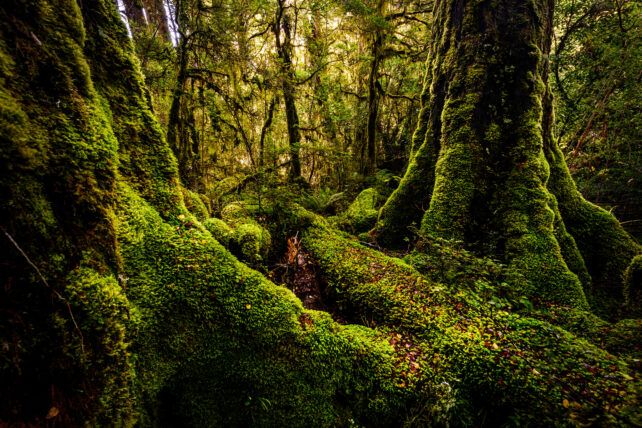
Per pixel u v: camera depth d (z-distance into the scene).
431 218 4.60
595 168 8.37
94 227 1.47
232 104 7.93
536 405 2.04
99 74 1.99
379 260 4.05
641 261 3.46
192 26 6.58
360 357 2.36
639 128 7.10
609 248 4.55
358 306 3.45
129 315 1.58
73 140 1.37
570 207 4.96
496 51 4.47
